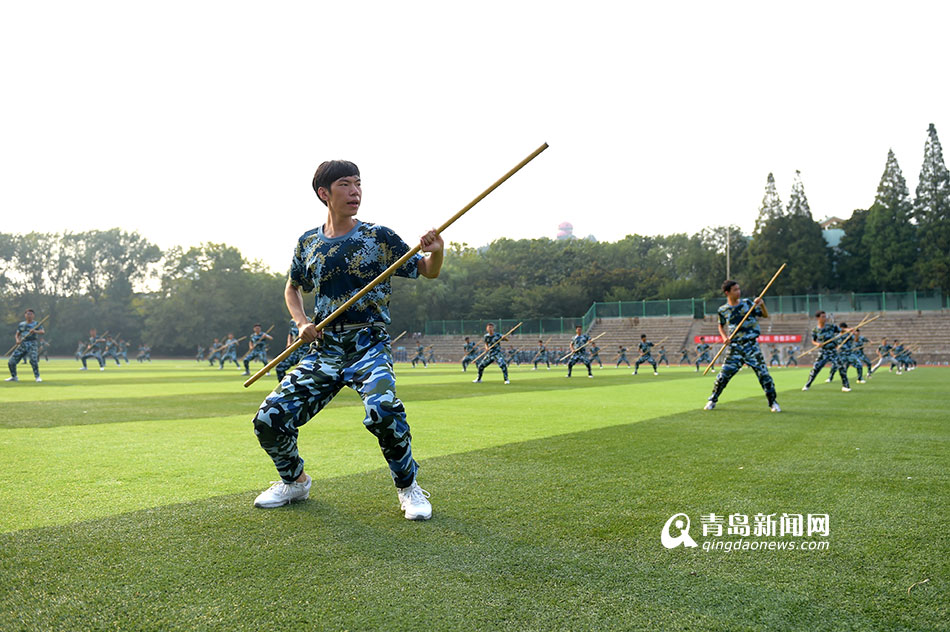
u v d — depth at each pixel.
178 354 70.12
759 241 62.12
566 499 4.13
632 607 2.45
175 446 6.52
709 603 2.48
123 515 3.76
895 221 58.84
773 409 10.11
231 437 7.17
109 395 13.64
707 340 48.53
